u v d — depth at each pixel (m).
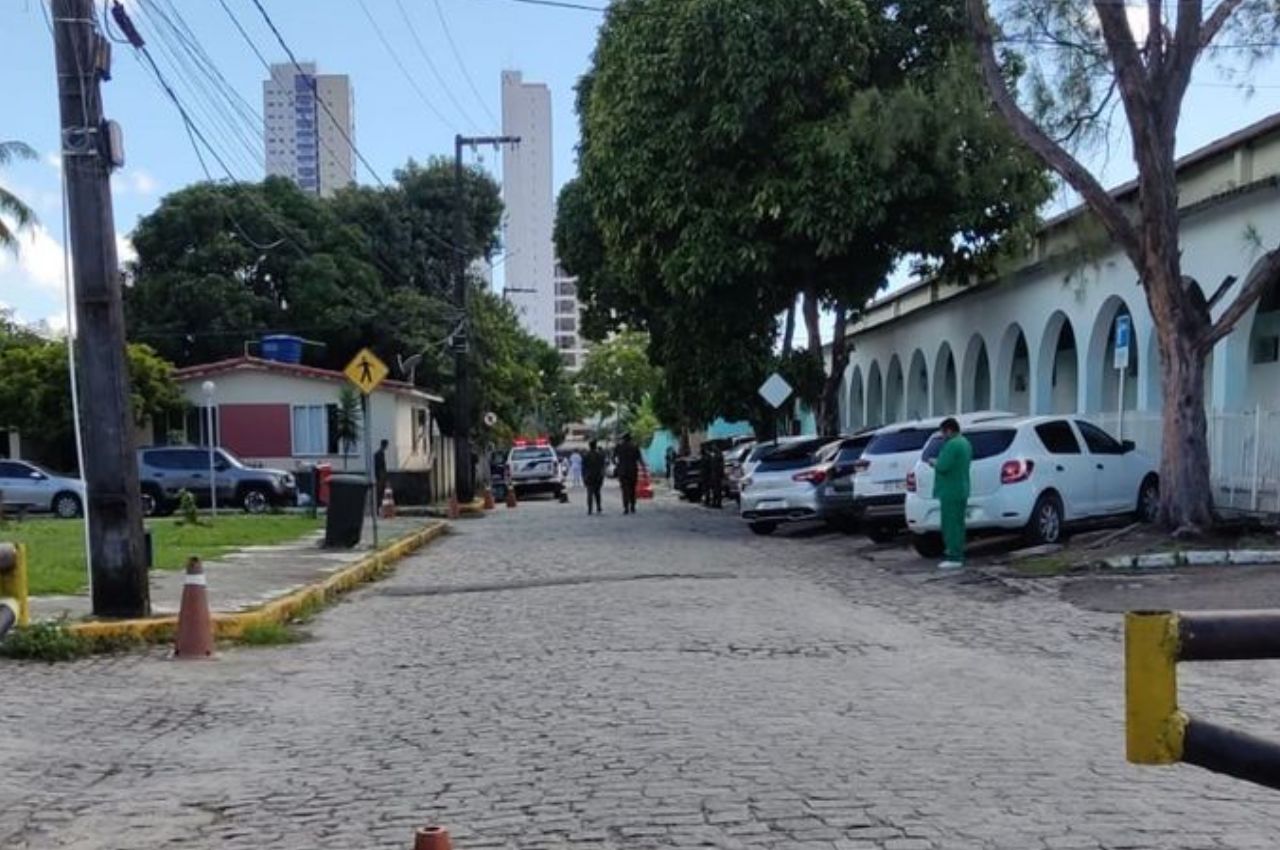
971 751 6.67
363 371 20.02
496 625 11.88
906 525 18.09
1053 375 26.31
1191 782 6.03
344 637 11.60
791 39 22.56
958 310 29.28
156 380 34.75
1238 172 17.28
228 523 24.62
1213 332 15.11
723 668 9.23
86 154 11.02
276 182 46.06
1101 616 11.37
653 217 24.05
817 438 23.09
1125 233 15.38
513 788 6.22
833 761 6.50
